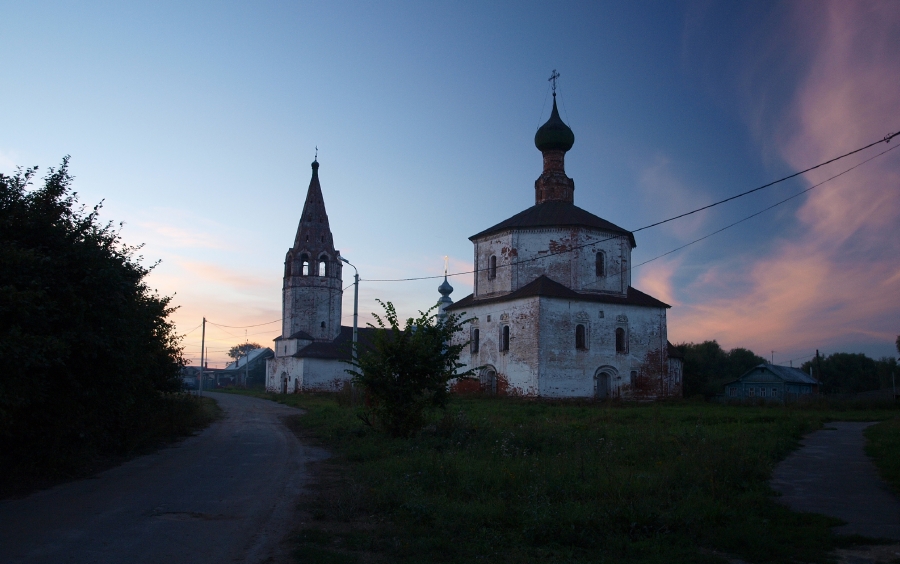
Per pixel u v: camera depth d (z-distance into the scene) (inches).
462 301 2000.5
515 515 377.7
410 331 805.2
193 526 366.9
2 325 435.8
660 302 1888.5
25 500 437.1
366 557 314.7
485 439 707.4
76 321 492.4
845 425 1098.7
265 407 1742.1
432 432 757.9
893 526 371.9
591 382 1750.7
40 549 313.3
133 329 597.3
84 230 531.8
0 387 411.5
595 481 456.8
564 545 339.6
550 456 594.9
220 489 486.0
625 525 360.2
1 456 513.3
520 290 1792.6
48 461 525.7
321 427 986.7
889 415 1386.6
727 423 1026.7
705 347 4271.7
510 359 1768.0
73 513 396.2
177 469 589.9
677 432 785.6
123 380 587.8
